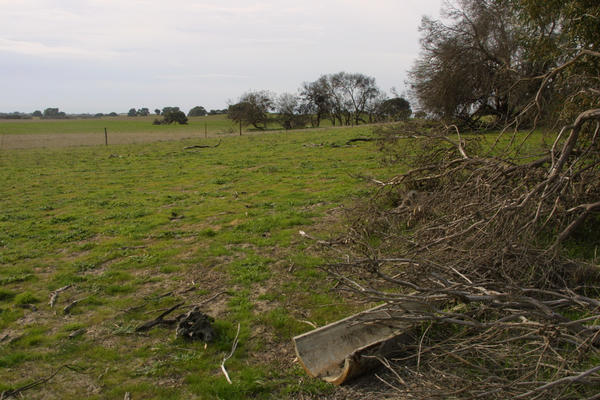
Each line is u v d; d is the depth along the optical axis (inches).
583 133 301.7
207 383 173.0
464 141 349.7
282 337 208.4
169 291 265.4
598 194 260.5
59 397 168.4
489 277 200.8
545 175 259.8
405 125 396.5
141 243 361.4
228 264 305.1
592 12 306.3
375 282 224.4
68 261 325.4
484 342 165.9
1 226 427.8
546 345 141.6
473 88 1055.6
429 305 163.0
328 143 1039.0
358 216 338.6
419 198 320.5
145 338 211.2
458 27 1084.5
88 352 199.2
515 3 389.4
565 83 310.3
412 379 162.1
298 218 404.8
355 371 166.7
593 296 202.5
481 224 229.5
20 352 200.1
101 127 3093.0
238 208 466.6
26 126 3189.0
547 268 204.4
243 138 1391.5
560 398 135.3
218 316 231.5
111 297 260.1
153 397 166.9
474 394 134.6
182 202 513.3
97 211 483.8
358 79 3120.1
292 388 168.4
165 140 1550.2
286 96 2898.6
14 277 289.4
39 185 668.1
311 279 271.1
